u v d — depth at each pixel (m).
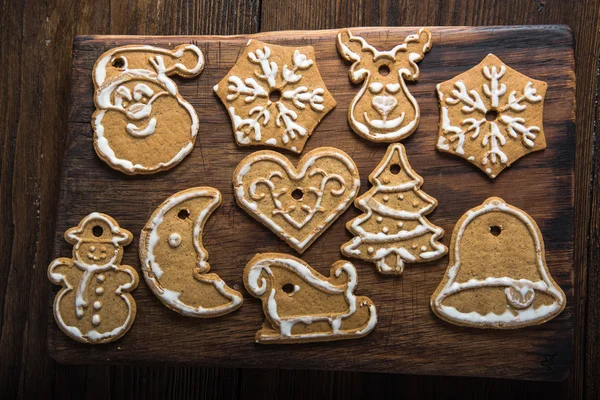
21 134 0.47
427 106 0.43
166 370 0.47
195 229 0.42
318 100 0.43
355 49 0.43
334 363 0.42
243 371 0.47
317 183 0.42
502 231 0.42
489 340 0.42
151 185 0.43
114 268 0.42
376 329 0.42
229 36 0.44
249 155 0.43
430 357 0.42
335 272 0.42
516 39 0.43
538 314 0.41
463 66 0.43
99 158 0.43
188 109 0.43
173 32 0.47
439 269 0.42
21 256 0.47
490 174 0.42
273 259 0.42
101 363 0.42
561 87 0.43
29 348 0.46
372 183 0.42
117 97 0.43
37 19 0.47
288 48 0.43
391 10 0.47
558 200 0.42
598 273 0.46
